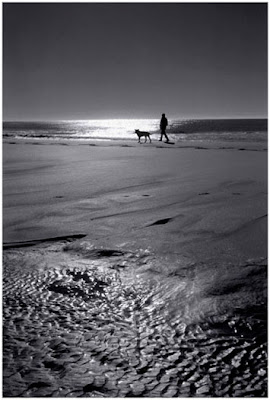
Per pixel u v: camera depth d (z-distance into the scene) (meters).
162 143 21.92
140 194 6.85
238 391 1.94
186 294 3.03
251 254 3.82
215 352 2.26
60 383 1.99
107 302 2.91
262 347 2.32
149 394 1.91
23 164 11.59
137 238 4.41
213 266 3.55
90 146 19.45
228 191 6.97
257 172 9.40
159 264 3.64
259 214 5.26
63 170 10.19
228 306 2.83
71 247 4.18
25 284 3.25
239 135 33.50
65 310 2.78
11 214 5.54
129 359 2.19
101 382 2.00
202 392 1.93
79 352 2.25
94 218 5.29
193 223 4.95
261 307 2.81
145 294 3.04
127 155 14.52
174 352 2.26
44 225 4.98
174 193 6.89
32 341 2.36
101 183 8.06
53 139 27.75
